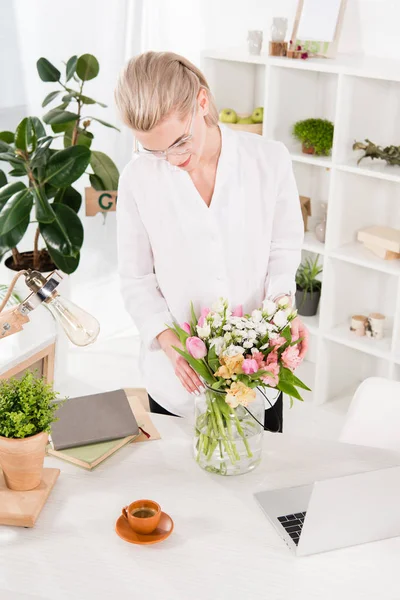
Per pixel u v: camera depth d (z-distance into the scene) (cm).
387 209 346
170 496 171
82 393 371
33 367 212
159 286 214
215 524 163
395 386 212
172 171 197
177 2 391
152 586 146
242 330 170
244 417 174
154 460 184
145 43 406
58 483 175
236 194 201
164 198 200
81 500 170
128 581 147
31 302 164
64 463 182
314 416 352
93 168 373
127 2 393
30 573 148
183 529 161
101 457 182
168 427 198
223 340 169
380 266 322
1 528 160
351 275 353
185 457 186
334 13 324
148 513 162
